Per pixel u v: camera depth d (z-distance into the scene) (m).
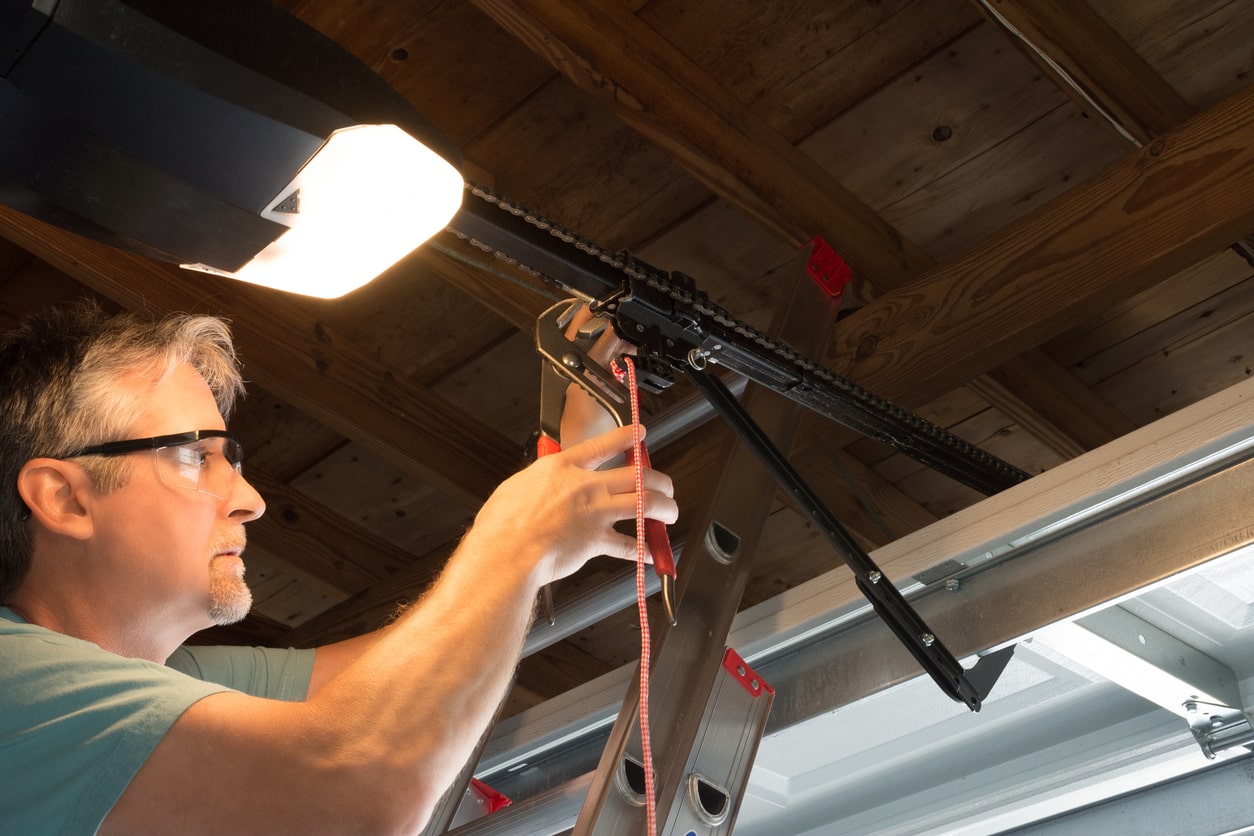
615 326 1.20
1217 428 1.25
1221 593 1.44
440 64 2.23
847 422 1.67
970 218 2.35
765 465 1.34
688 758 1.34
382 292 2.56
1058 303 2.02
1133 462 1.30
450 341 2.65
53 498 0.93
